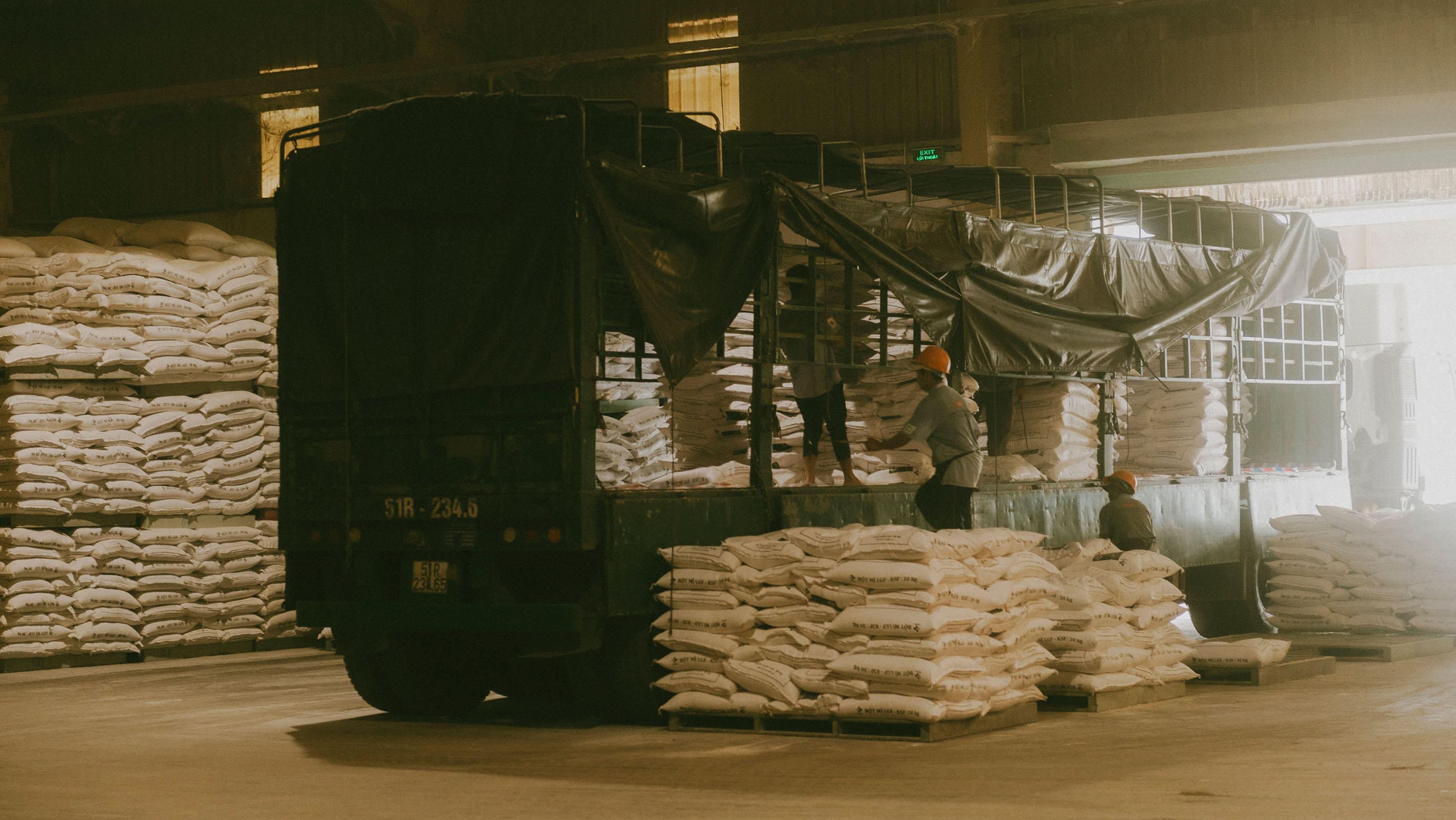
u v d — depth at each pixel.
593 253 7.45
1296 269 12.70
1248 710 8.21
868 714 7.09
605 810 5.40
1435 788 5.66
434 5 19.61
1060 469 10.52
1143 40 18.86
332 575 8.37
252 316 12.56
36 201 23.31
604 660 7.86
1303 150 18.55
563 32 21.12
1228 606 12.80
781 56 20.52
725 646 7.50
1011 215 13.23
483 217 7.70
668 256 7.68
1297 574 12.20
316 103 22.36
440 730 7.89
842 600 7.26
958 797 5.56
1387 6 17.69
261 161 22.77
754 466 8.29
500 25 21.34
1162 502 11.27
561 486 7.34
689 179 7.83
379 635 8.09
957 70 19.27
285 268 8.59
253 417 12.69
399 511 7.93
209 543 12.41
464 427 7.74
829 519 8.58
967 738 7.14
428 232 7.92
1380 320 20.16
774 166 10.01
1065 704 8.30
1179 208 12.32
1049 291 9.97
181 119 23.05
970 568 7.41
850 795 5.63
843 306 9.59
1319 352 13.88
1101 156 18.83
